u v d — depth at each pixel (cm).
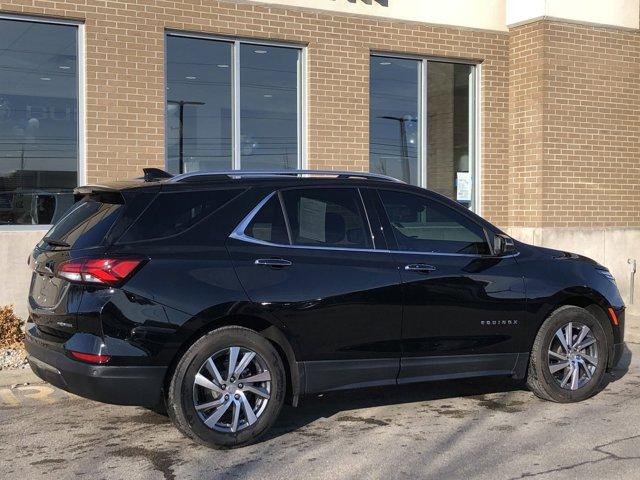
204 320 517
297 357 551
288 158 1083
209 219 543
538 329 641
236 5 1024
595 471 480
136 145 966
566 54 1185
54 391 693
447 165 1202
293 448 533
